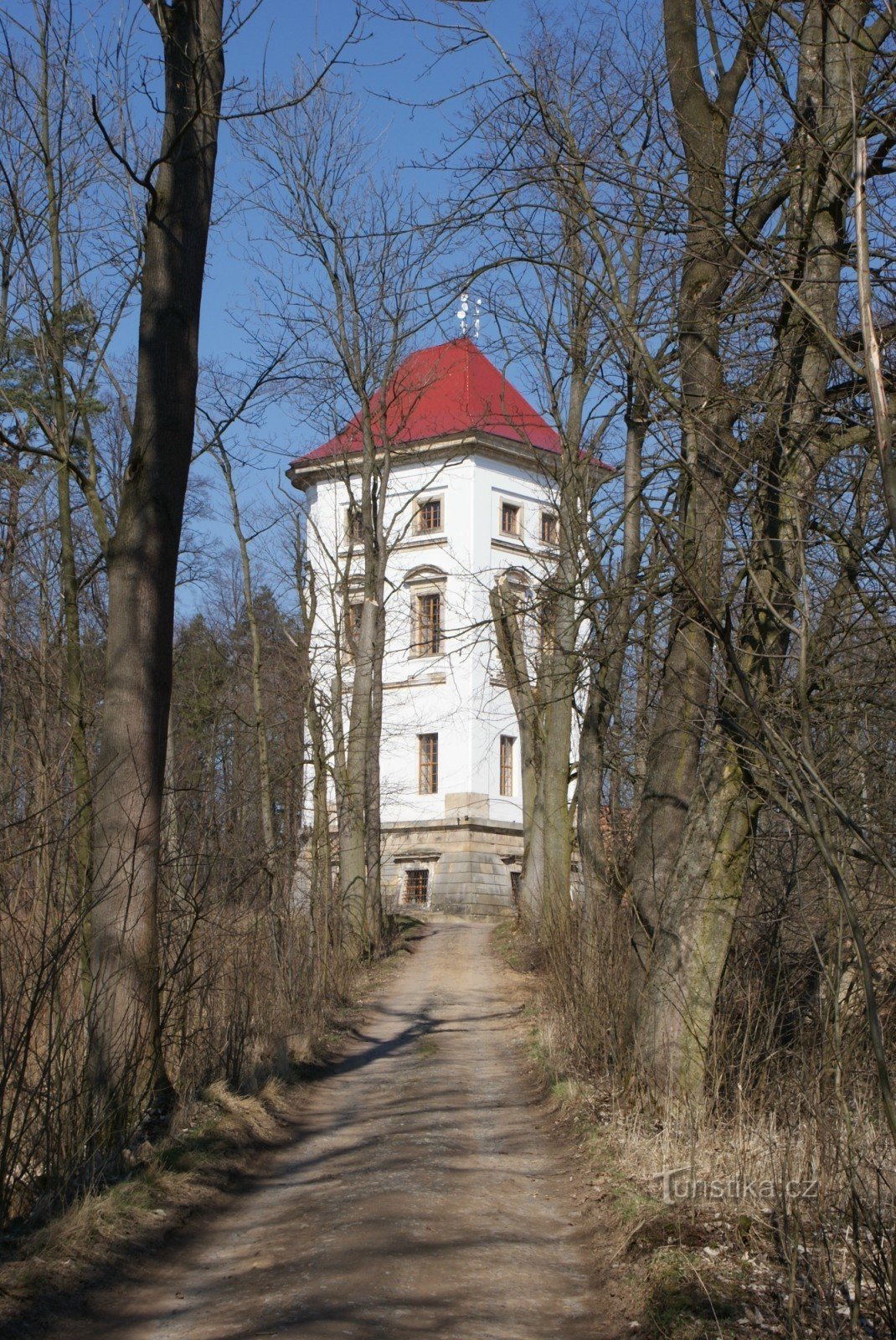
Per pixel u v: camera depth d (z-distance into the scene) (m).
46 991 8.38
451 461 46.97
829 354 9.41
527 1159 10.92
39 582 14.08
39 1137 8.42
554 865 27.52
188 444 11.75
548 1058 14.89
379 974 27.33
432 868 47.09
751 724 8.81
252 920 15.17
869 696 9.11
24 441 13.65
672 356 11.55
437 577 47.66
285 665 34.16
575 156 9.81
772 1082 10.50
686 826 11.45
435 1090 14.47
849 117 8.84
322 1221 8.81
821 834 6.29
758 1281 6.87
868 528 8.94
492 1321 6.76
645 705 17.73
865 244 4.73
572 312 21.58
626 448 17.27
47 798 9.63
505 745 48.53
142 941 10.67
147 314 11.66
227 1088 12.48
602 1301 7.16
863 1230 7.34
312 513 47.88
